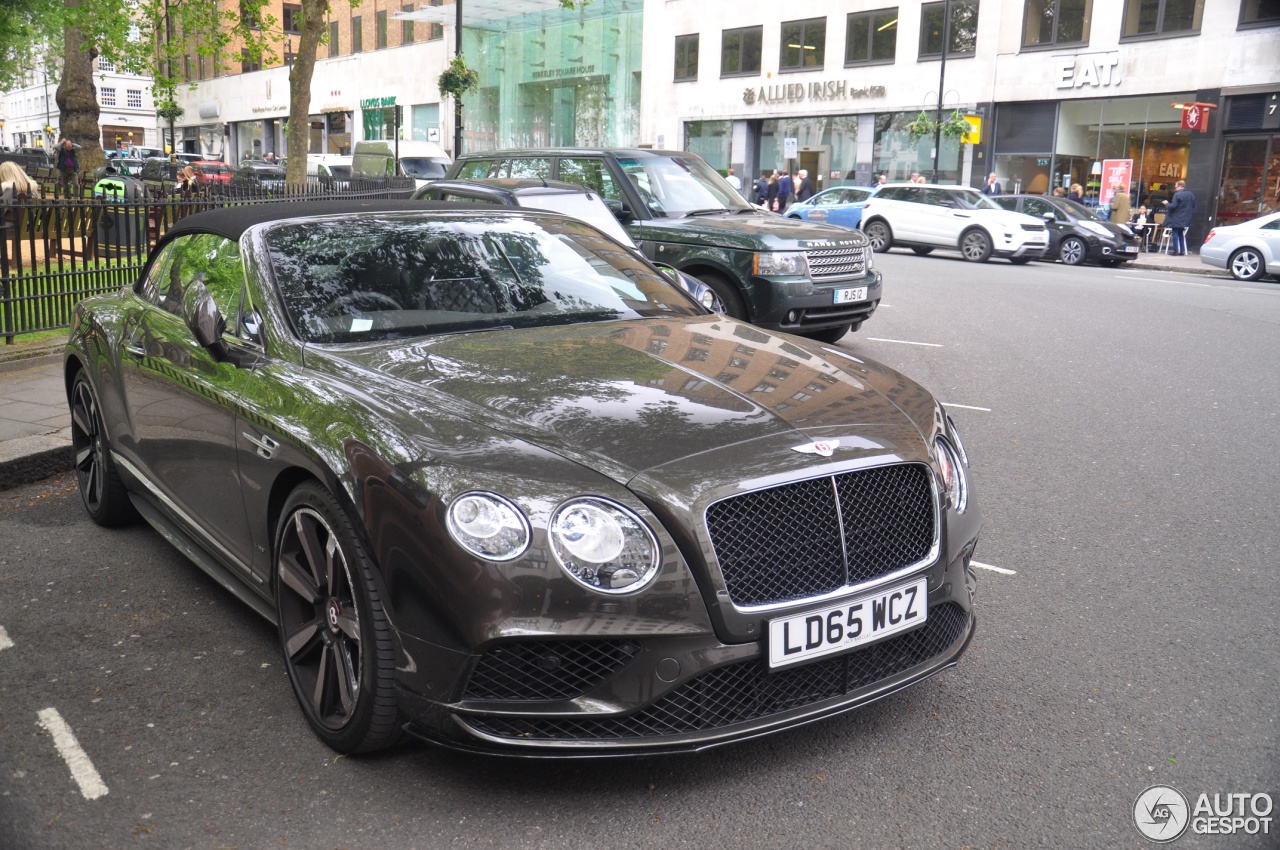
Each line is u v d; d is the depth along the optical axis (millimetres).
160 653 3652
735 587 2660
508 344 3496
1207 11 27031
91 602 4090
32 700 3314
